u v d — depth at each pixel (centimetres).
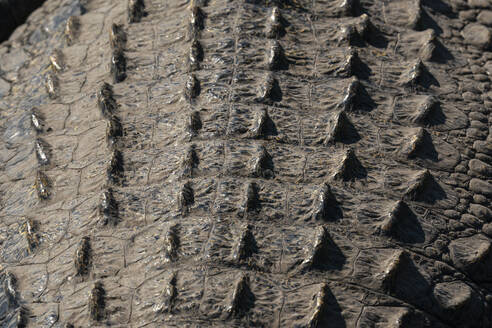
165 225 439
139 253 430
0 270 461
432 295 423
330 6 604
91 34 654
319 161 476
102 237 444
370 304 406
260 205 444
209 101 519
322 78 537
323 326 390
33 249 461
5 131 592
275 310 394
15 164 548
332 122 497
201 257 417
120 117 529
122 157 495
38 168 525
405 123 520
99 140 520
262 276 409
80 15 703
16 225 490
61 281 429
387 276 413
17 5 803
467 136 527
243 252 415
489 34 629
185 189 453
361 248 429
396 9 626
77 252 431
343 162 467
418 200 468
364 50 569
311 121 504
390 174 477
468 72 589
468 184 496
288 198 450
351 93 518
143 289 409
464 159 510
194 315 391
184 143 493
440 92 555
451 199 480
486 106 557
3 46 748
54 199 494
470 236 464
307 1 605
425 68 564
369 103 525
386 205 455
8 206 514
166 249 421
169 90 540
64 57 630
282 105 514
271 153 479
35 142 543
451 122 532
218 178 462
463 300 427
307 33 575
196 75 539
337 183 464
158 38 595
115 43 595
